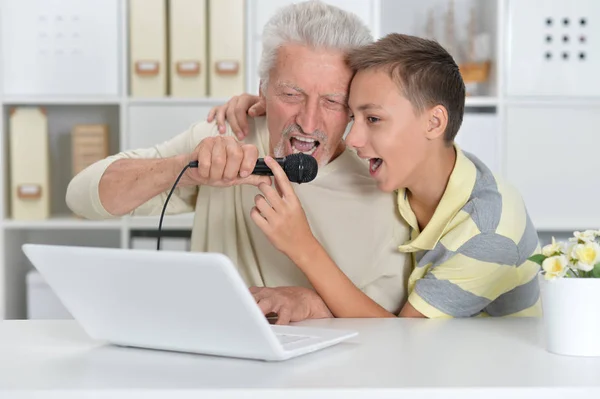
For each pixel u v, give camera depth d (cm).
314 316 132
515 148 288
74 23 286
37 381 83
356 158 163
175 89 284
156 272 89
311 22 142
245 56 286
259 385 81
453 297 134
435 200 146
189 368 90
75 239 328
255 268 162
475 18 305
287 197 128
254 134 167
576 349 96
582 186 290
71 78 287
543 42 286
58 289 101
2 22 286
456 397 79
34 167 289
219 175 123
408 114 136
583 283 95
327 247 160
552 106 288
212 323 92
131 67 286
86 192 150
